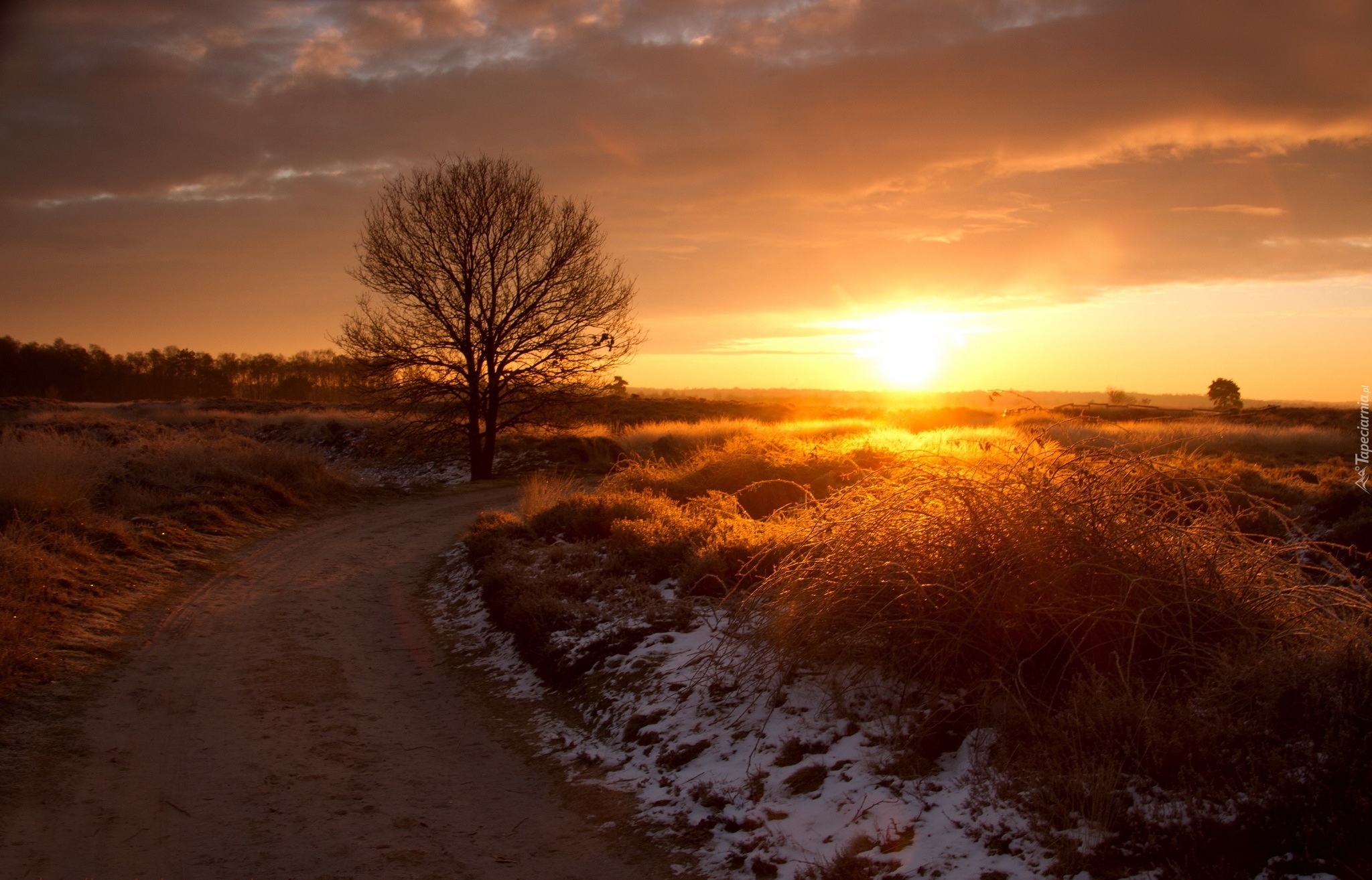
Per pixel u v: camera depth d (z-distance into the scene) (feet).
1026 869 11.96
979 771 14.58
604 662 24.72
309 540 52.13
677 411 188.24
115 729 20.84
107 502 48.57
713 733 18.79
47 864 14.33
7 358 354.54
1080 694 15.10
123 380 384.88
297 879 14.16
